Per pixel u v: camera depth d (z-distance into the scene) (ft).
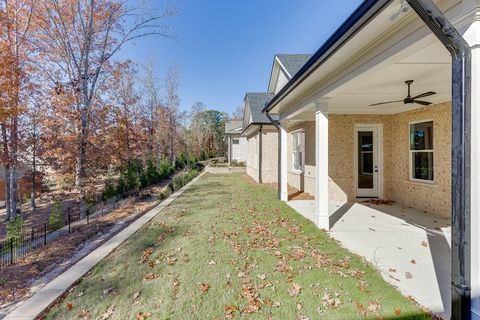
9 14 28.40
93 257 13.84
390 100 21.12
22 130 31.09
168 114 90.33
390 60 10.55
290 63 40.91
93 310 9.30
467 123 6.96
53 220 22.84
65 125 30.99
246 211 24.43
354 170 28.60
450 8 7.61
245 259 13.30
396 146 27.25
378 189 28.78
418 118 24.02
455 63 7.14
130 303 9.69
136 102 57.47
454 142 7.22
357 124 28.32
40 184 38.75
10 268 14.03
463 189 7.04
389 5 8.20
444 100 20.51
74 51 32.22
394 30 9.89
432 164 22.65
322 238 16.25
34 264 14.51
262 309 9.16
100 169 35.96
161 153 87.92
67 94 30.55
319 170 18.21
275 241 15.84
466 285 7.04
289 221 20.58
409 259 12.89
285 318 8.66
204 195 34.35
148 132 62.08
